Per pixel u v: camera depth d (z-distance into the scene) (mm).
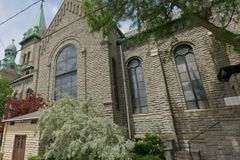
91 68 14219
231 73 8844
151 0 8414
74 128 7398
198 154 8875
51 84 16406
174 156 9773
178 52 12750
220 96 10336
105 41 14188
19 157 10891
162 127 11516
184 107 11359
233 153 9094
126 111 13242
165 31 9102
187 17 8125
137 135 12242
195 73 11773
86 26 15898
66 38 17016
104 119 8008
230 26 10711
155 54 13273
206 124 10352
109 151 6645
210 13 7746
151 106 12445
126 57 14797
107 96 12602
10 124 12922
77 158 7105
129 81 14195
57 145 7336
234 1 7199
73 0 17828
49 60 17594
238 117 9500
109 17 9039
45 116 8320
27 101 16938
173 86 12086
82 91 13945
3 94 20172
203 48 11656
